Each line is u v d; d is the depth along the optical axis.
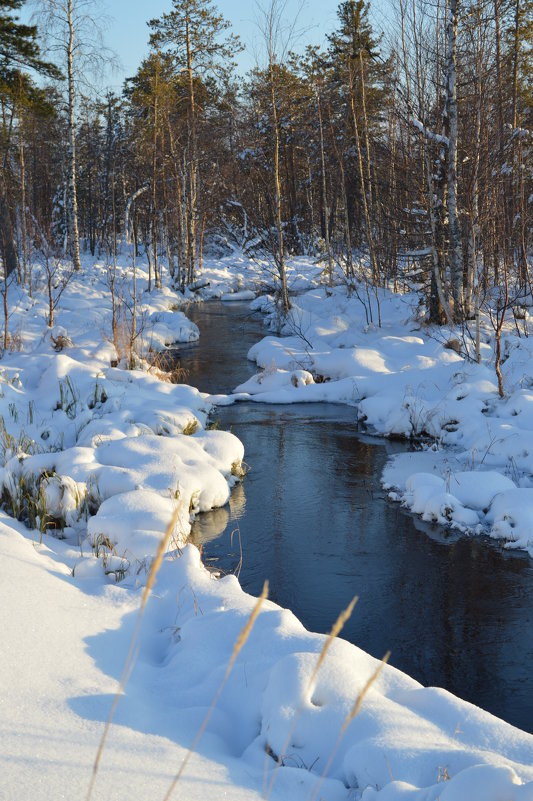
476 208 15.64
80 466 7.87
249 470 10.11
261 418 12.95
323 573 6.93
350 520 8.30
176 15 30.83
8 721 2.79
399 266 28.30
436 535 7.88
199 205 40.19
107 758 2.60
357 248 32.84
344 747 2.97
